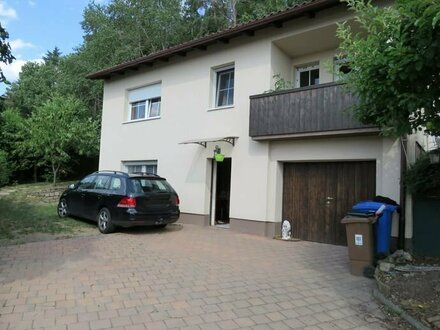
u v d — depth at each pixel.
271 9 21.61
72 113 22.92
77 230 10.47
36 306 4.77
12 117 25.08
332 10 9.80
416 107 4.43
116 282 5.84
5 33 7.95
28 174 26.34
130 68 15.27
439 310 4.69
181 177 13.30
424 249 7.82
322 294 5.62
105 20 26.75
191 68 13.27
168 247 8.56
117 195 10.05
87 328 4.19
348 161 9.63
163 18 25.27
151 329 4.23
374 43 4.69
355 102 8.48
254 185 11.05
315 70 11.83
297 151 10.28
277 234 10.69
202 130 12.70
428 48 3.96
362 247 6.64
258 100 10.66
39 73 36.06
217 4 26.23
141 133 15.00
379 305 5.22
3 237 9.21
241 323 4.49
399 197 8.38
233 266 7.04
